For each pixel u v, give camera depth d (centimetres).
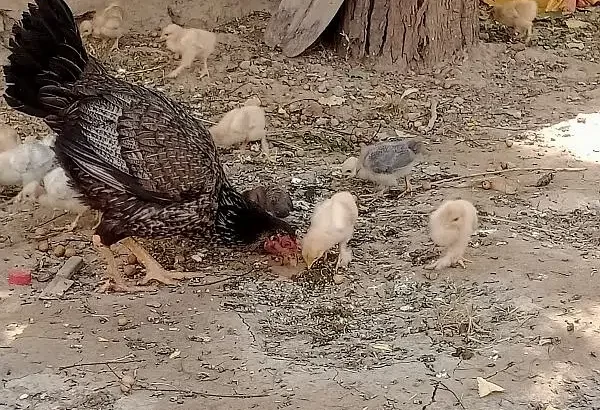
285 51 362
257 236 274
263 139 315
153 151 263
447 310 264
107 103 265
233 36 371
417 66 359
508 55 369
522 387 248
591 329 260
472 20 366
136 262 278
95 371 252
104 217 268
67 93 265
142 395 247
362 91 347
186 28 363
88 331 260
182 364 253
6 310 265
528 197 299
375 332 261
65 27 265
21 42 264
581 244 283
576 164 313
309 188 302
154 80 346
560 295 267
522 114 338
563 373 251
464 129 330
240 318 263
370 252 280
